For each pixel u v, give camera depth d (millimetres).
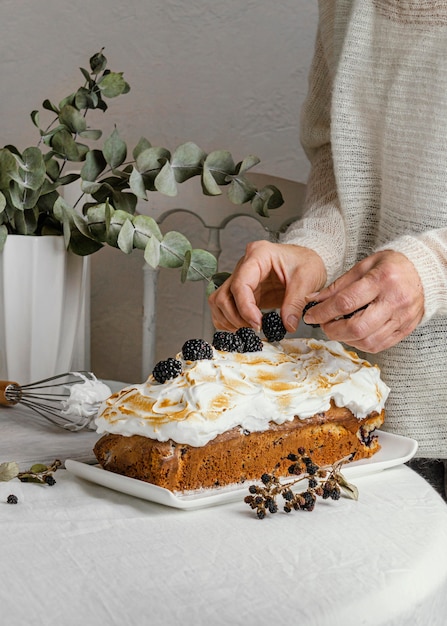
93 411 1381
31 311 1504
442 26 1378
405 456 1268
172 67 1935
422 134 1396
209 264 1544
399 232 1442
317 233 1491
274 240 1802
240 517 1131
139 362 2031
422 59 1390
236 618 964
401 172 1423
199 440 1150
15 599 984
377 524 1125
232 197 1636
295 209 1780
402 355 1441
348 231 1498
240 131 1913
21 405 1512
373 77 1439
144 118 1970
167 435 1153
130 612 969
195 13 1904
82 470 1196
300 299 1356
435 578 1054
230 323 1354
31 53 2020
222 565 1037
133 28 1945
